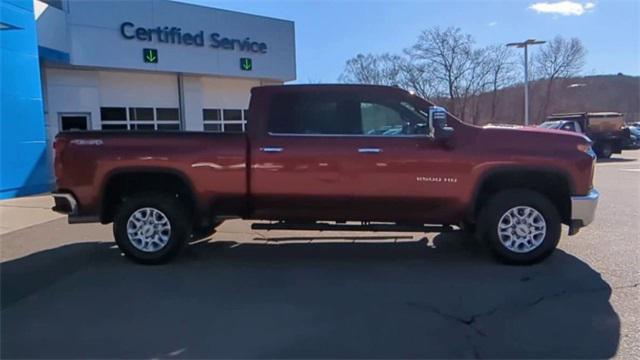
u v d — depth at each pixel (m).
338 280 5.56
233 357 3.78
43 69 17.36
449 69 52.88
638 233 7.59
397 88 6.07
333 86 6.11
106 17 17.94
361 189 5.99
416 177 5.92
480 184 5.89
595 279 5.44
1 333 4.25
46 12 15.61
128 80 19.72
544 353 3.78
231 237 7.73
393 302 4.85
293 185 6.05
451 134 5.67
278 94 6.15
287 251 6.86
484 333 4.14
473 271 5.80
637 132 32.81
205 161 6.11
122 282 5.60
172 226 6.23
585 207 5.88
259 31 22.39
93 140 6.21
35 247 7.31
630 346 3.87
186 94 21.23
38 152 13.53
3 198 12.37
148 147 6.16
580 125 24.11
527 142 5.90
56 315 4.64
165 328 4.31
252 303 4.88
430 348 3.88
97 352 3.88
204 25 20.62
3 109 12.41
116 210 6.59
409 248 6.91
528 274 5.65
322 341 4.03
